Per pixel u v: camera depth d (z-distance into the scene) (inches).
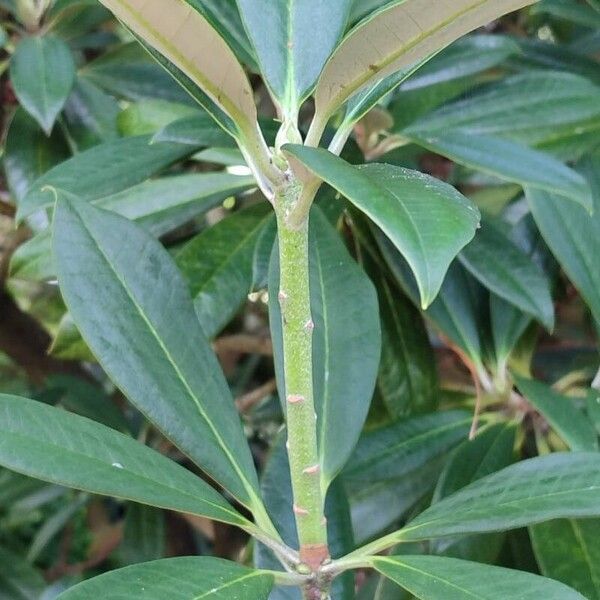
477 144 23.0
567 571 21.4
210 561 17.5
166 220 25.5
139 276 20.0
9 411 18.0
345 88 17.3
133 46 30.9
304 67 18.0
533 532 21.8
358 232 26.0
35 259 26.1
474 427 24.1
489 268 24.0
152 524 34.8
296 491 18.4
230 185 25.9
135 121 28.2
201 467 19.3
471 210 14.8
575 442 21.8
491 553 22.8
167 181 26.0
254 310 36.3
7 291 37.0
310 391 18.1
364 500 24.2
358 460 24.1
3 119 35.6
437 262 14.1
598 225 23.7
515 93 26.8
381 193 14.7
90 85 29.7
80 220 20.0
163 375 19.6
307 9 18.2
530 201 23.6
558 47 29.9
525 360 26.2
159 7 16.5
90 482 17.7
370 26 16.7
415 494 24.3
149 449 18.7
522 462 19.1
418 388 26.0
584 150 26.3
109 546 48.4
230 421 19.8
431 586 17.3
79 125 29.1
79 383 36.8
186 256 24.9
